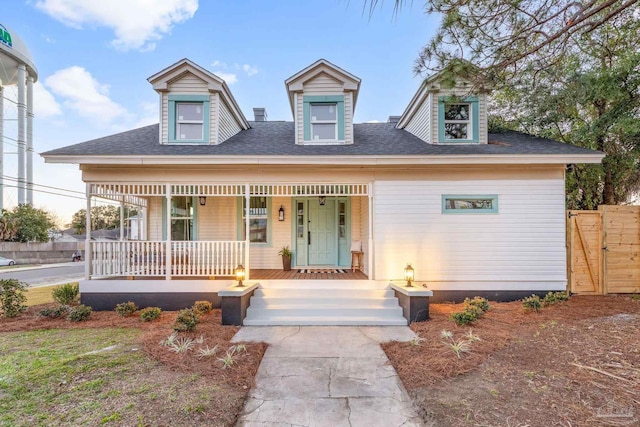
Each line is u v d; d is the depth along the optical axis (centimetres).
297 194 750
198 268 702
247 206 706
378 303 632
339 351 445
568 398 303
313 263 938
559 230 695
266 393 328
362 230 905
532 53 438
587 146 838
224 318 561
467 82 480
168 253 692
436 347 435
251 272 855
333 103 796
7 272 1684
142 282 687
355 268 885
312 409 298
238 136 864
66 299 696
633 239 714
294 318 581
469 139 762
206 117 767
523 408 288
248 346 453
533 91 554
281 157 668
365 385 345
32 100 2852
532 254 695
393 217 705
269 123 1057
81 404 296
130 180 697
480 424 267
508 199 699
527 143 747
